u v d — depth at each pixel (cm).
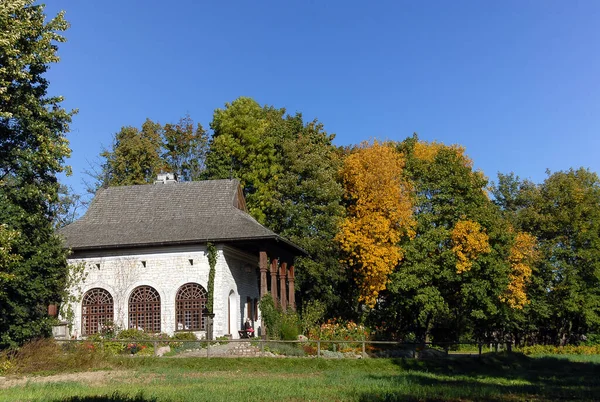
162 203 3909
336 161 4784
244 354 2836
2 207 2494
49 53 2541
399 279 3769
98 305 3553
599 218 4641
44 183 2691
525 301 4091
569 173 4922
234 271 3653
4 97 2328
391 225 4022
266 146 4850
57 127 2688
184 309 3434
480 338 4916
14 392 1711
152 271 3509
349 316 4531
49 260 2697
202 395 1622
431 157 4762
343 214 4372
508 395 1789
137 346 2969
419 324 4266
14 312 2552
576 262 4684
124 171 5909
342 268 4322
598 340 5147
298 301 4528
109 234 3666
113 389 1777
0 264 2302
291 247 3647
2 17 2288
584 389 1975
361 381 2088
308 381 2069
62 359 2433
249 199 4703
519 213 4934
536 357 3838
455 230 3622
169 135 6338
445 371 2764
